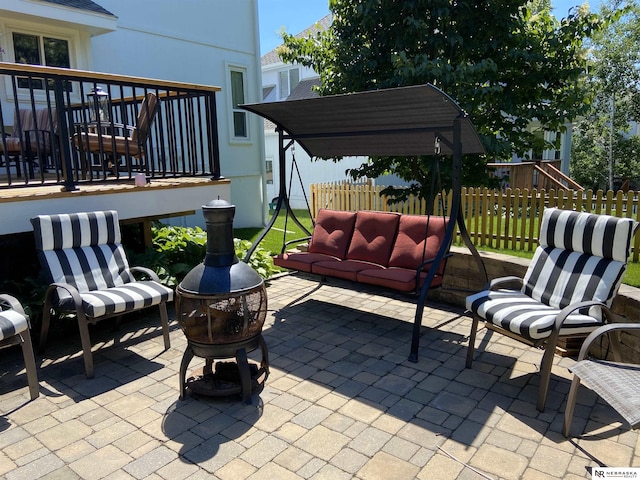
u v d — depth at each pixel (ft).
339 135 15.78
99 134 16.05
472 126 12.93
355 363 12.29
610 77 48.44
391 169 27.20
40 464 8.28
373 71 23.30
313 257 16.98
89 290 12.89
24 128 21.01
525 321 9.98
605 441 8.77
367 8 20.89
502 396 10.48
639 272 17.35
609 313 9.95
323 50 24.62
